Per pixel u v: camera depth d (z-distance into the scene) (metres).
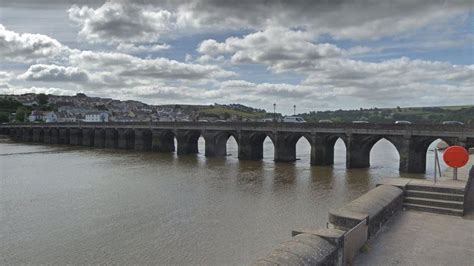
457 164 18.22
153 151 91.25
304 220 27.98
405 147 53.38
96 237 24.80
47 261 20.94
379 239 12.77
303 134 64.12
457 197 15.83
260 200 35.22
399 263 10.85
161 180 47.12
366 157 59.94
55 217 29.72
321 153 62.19
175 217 29.38
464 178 18.72
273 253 8.98
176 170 56.62
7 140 145.00
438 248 11.95
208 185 43.34
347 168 58.25
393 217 15.13
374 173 52.84
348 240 10.70
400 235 13.12
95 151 93.25
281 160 67.88
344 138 59.50
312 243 9.60
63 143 126.12
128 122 99.56
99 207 32.84
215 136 77.25
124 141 101.38
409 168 53.31
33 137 138.00
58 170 57.44
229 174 52.25
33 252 22.30
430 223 14.39
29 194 38.91
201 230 25.94
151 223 27.80
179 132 83.62
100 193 39.06
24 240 24.38
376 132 56.06
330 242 9.95
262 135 73.06
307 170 56.28
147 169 57.88
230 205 33.22
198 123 79.69
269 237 24.17
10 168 60.22
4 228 26.95
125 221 28.41
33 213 31.00
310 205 33.00
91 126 112.06
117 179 48.12
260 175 51.25
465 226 14.03
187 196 37.22
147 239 24.25
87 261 20.84
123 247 22.88
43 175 52.31
